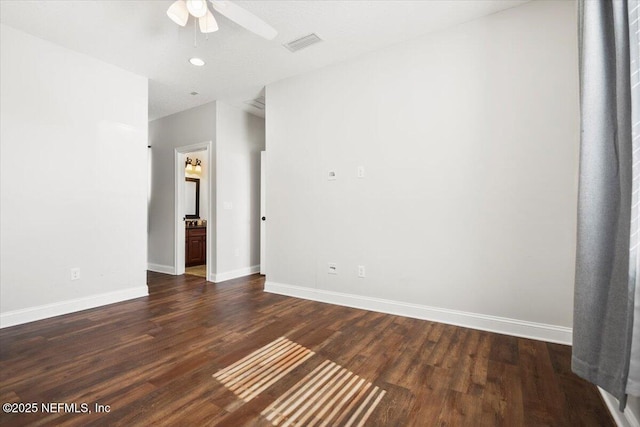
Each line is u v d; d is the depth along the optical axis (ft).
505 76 7.93
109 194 10.68
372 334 7.90
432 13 7.98
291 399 5.17
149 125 16.90
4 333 7.94
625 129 3.55
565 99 7.30
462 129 8.46
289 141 11.73
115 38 9.07
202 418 4.69
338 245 10.56
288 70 11.10
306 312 9.69
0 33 8.32
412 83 9.17
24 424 4.55
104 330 8.18
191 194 19.67
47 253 9.19
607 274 3.90
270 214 12.30
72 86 9.73
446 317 8.68
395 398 5.20
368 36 8.99
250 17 6.64
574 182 7.22
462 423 4.59
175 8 6.16
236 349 7.04
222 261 14.29
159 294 11.91
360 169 10.09
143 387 5.50
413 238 9.18
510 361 6.44
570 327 7.24
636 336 3.42
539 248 7.57
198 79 11.87
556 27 7.39
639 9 3.46
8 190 8.46
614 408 4.70
